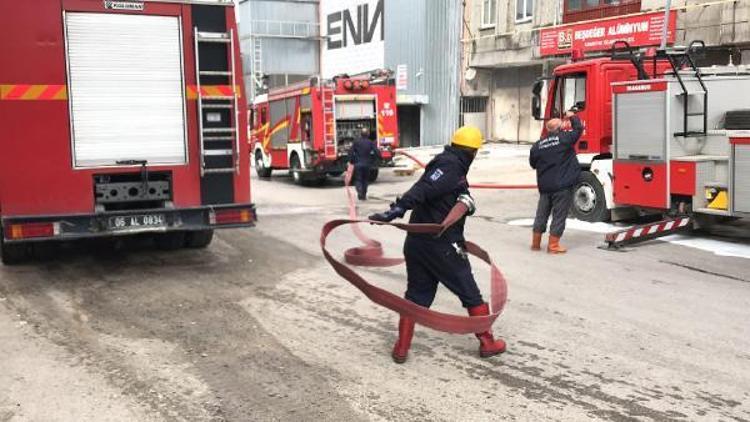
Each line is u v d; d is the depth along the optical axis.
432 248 4.76
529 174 18.41
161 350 5.19
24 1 6.82
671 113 9.20
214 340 5.42
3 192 6.86
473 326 4.80
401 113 30.81
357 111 18.14
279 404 4.21
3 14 6.75
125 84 7.31
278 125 19.59
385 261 8.09
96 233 7.16
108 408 4.17
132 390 4.44
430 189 4.68
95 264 8.20
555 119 8.57
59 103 7.03
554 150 8.51
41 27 6.91
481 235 10.08
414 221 4.89
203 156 7.63
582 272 7.63
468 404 4.20
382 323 5.84
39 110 6.96
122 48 7.27
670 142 9.23
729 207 8.59
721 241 9.29
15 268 7.99
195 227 7.60
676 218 9.19
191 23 7.52
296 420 4.00
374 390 4.42
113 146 7.31
